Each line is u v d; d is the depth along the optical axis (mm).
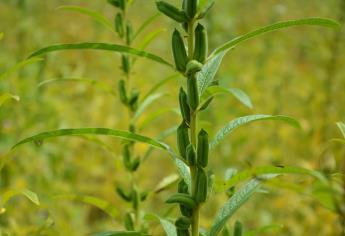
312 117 6359
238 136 6352
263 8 10844
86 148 6227
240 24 10234
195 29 2029
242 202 2100
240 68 8562
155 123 7277
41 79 5742
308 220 4926
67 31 10211
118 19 3254
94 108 7031
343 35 6242
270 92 7465
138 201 3246
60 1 11109
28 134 5195
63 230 4137
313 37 7688
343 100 6203
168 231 2285
